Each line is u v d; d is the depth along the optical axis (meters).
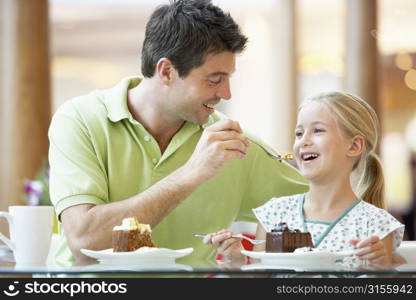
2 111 8.33
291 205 2.88
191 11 2.79
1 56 8.30
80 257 2.31
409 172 13.41
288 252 2.03
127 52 12.48
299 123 2.84
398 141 13.52
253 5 11.47
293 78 10.51
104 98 3.04
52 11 11.33
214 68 2.80
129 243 2.07
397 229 2.67
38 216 2.20
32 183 4.53
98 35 12.08
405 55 11.99
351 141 2.81
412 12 10.75
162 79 2.87
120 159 2.92
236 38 2.81
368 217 2.71
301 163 2.81
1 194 8.30
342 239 2.69
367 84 8.92
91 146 2.89
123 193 2.91
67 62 12.52
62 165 2.80
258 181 3.12
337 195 2.78
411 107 13.15
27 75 8.24
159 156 2.97
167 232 2.94
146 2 11.23
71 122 2.92
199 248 2.97
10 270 1.73
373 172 2.95
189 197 2.97
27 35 8.25
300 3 11.32
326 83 12.36
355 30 8.95
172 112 2.92
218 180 3.01
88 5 11.23
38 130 8.29
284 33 10.52
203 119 2.92
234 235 2.29
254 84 12.00
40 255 2.20
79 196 2.69
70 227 2.63
